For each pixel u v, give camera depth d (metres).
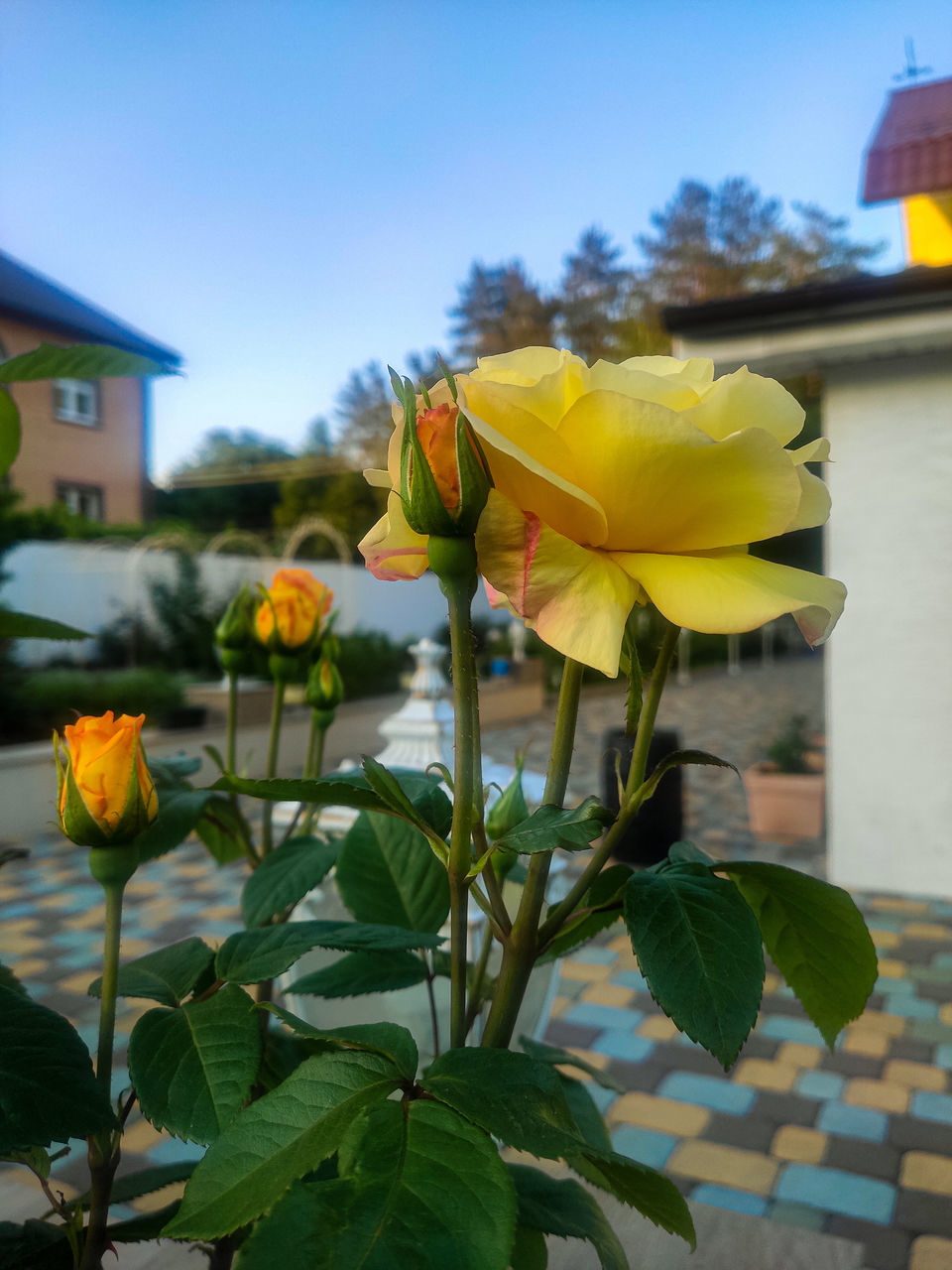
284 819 2.15
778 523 0.46
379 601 17.08
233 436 33.97
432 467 0.46
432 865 0.87
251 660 1.08
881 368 5.20
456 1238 0.39
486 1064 0.48
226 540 16.33
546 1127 0.45
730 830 7.02
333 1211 0.40
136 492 18.45
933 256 8.26
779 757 7.04
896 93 7.75
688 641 22.22
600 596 0.44
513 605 0.46
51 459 16.84
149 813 0.62
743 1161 2.83
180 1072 0.55
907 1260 2.37
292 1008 1.73
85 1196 0.68
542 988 1.83
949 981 4.21
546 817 0.50
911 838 5.30
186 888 5.73
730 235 36.59
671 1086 3.29
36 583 12.10
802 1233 1.31
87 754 0.61
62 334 16.83
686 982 0.49
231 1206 0.41
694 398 0.51
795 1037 3.66
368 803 0.58
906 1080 3.33
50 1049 0.51
